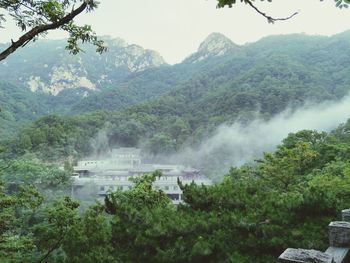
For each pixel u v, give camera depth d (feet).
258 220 25.30
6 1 17.88
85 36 21.13
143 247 24.21
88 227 27.78
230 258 21.11
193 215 28.19
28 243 40.04
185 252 22.40
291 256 16.03
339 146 110.11
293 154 95.45
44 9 17.74
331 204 26.27
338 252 19.42
